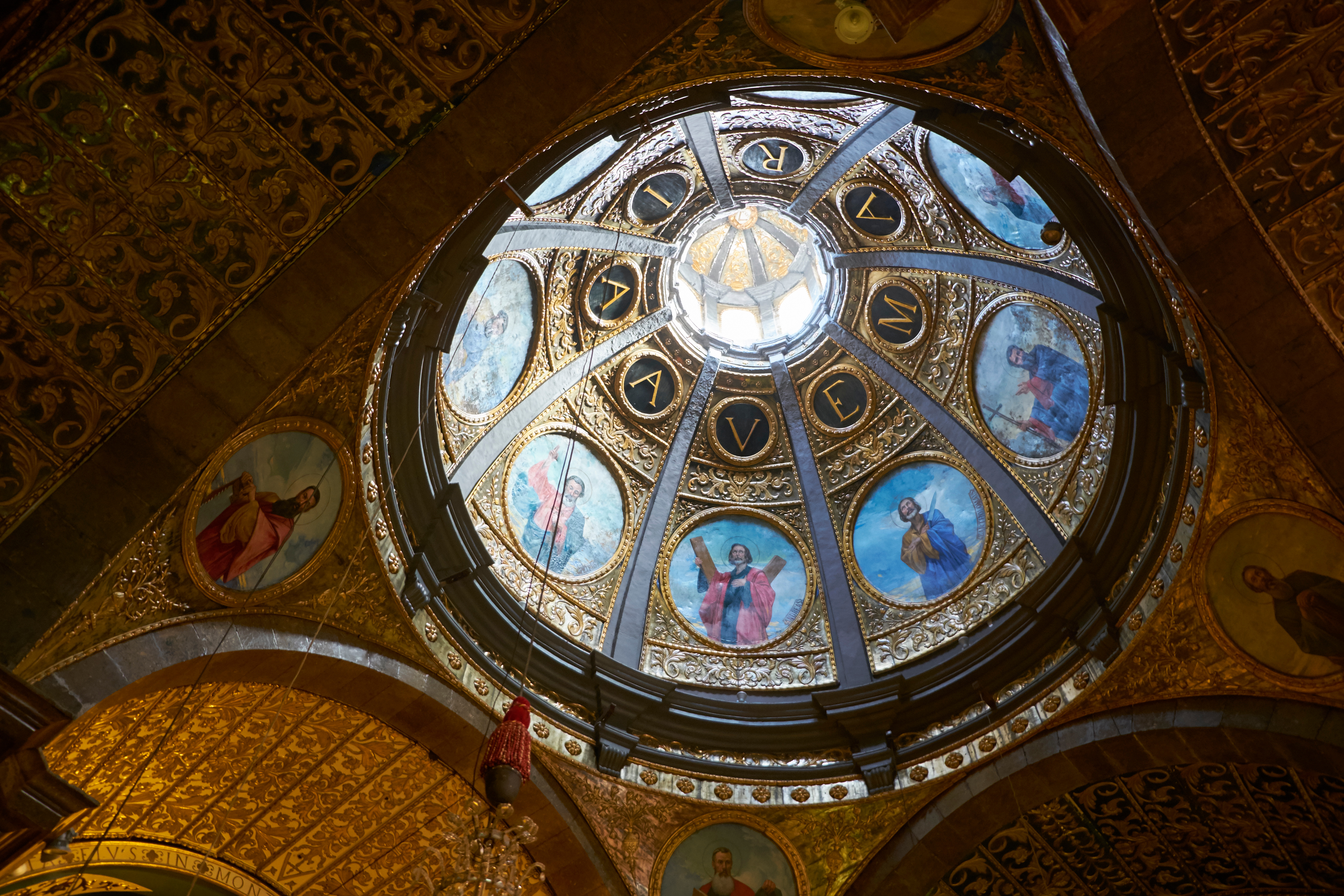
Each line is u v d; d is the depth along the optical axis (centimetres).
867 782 1294
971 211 1368
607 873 1214
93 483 809
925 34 850
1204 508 1059
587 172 1321
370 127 813
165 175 793
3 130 761
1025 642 1287
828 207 1569
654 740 1338
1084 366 1327
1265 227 848
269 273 831
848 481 1596
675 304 1645
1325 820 1090
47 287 791
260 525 962
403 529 1141
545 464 1477
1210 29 794
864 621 1498
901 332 1583
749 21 840
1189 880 1240
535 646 1306
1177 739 1105
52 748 943
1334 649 1005
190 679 946
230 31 773
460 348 1302
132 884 1124
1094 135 873
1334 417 891
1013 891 1275
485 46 803
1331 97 800
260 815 1148
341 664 1057
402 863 1205
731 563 1576
